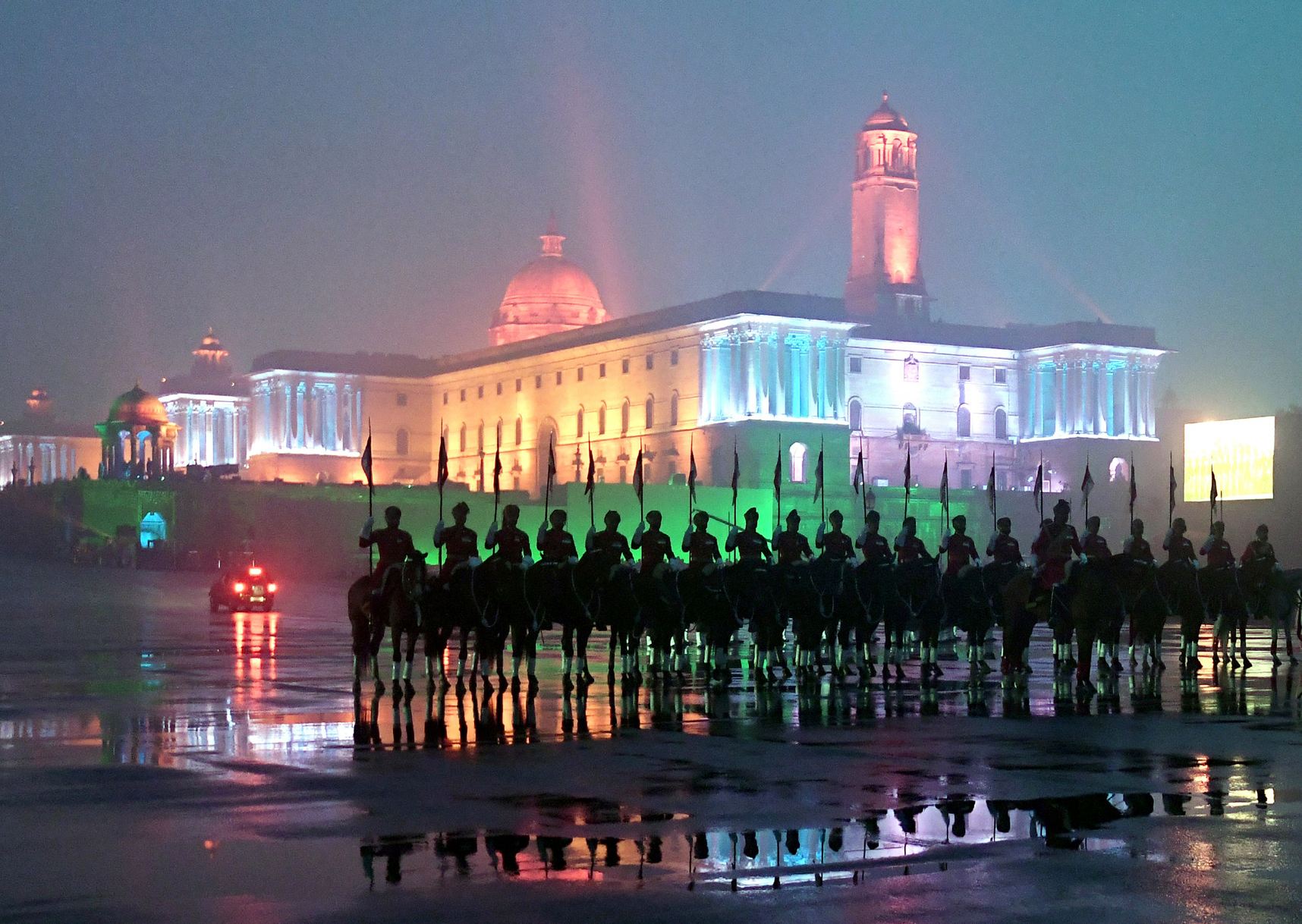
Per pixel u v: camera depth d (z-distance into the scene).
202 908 11.54
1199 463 95.12
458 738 21.41
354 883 12.34
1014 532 133.88
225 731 22.09
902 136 156.12
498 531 26.88
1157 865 12.99
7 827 14.59
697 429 134.38
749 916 11.38
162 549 114.12
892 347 144.62
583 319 181.25
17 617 59.38
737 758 19.34
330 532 115.69
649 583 28.52
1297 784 17.16
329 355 166.38
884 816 15.20
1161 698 27.58
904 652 37.69
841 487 132.50
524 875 12.66
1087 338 146.50
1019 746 20.48
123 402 141.38
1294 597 36.78
